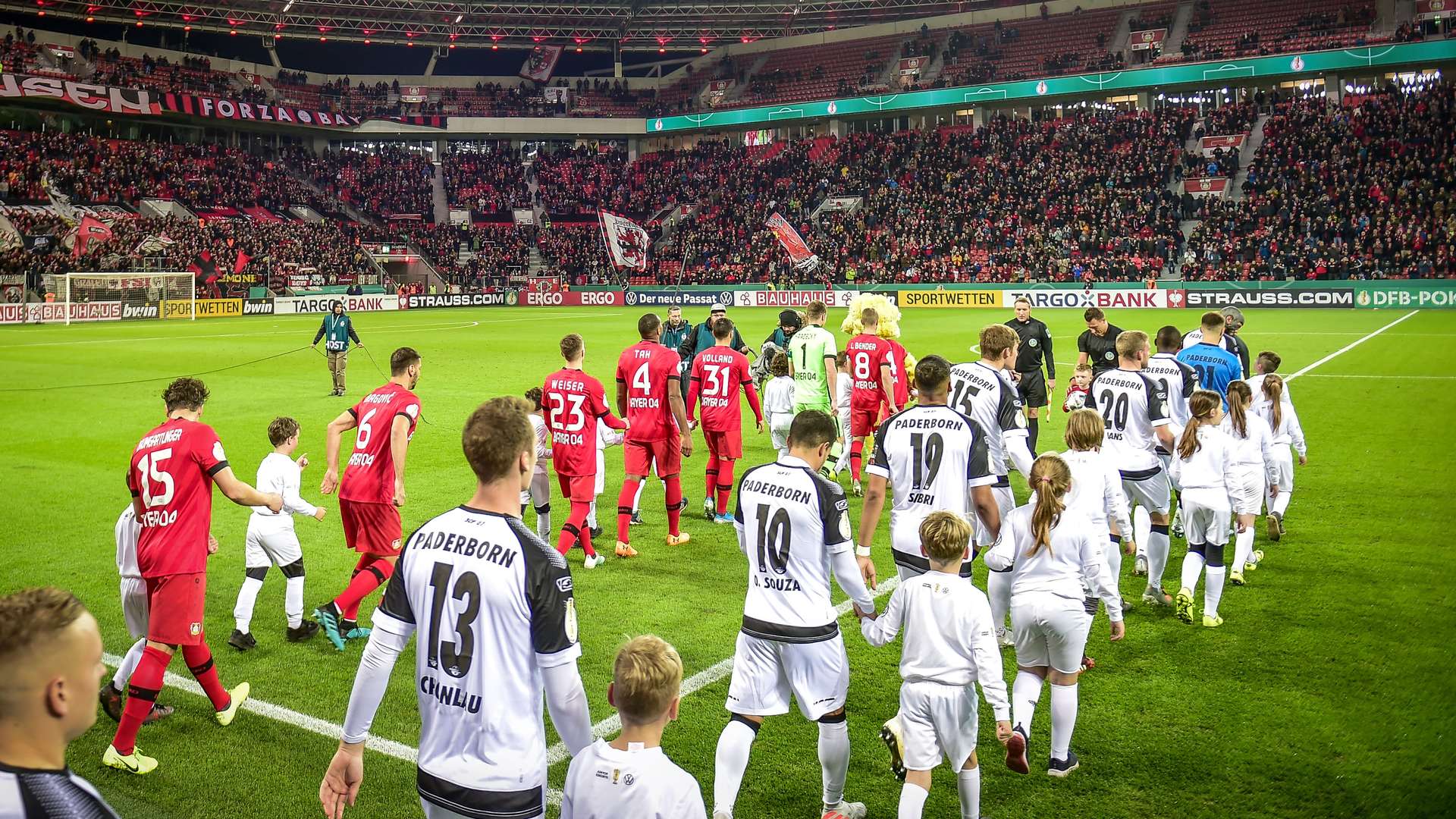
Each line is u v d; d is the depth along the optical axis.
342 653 6.81
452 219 63.28
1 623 2.09
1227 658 6.44
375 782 5.05
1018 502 11.06
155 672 5.18
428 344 30.27
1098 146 51.59
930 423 5.59
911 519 5.65
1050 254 47.81
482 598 3.30
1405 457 12.37
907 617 4.43
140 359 26.64
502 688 3.31
